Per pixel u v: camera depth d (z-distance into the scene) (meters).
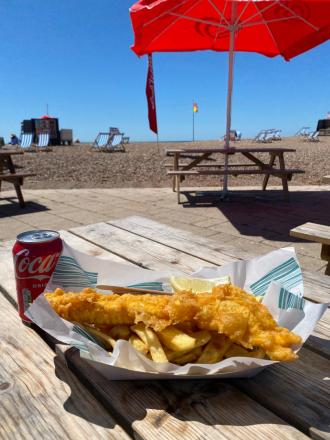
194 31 6.95
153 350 0.84
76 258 1.17
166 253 1.80
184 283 1.08
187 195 7.30
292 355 0.80
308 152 18.03
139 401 0.83
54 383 0.92
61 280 1.09
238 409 0.81
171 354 0.85
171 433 0.74
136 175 10.82
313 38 6.69
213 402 0.83
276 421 0.78
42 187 8.75
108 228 2.24
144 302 0.90
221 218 5.43
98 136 23.30
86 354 0.84
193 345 0.82
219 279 1.12
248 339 0.83
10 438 0.76
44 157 16.98
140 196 7.25
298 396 0.84
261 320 0.86
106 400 0.83
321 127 45.53
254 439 0.73
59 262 1.10
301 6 5.75
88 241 2.00
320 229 2.50
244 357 0.80
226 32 7.07
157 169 12.13
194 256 1.76
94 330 0.91
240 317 0.84
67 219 5.44
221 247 1.89
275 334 0.84
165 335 0.85
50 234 1.13
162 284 1.22
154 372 0.82
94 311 0.90
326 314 1.22
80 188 8.59
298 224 5.06
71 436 0.76
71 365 0.96
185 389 0.86
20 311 1.14
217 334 0.88
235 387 0.88
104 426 0.79
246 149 6.60
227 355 0.87
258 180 9.99
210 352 0.85
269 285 1.10
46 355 1.03
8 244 1.96
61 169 12.16
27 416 0.81
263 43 7.45
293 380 0.90
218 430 0.75
